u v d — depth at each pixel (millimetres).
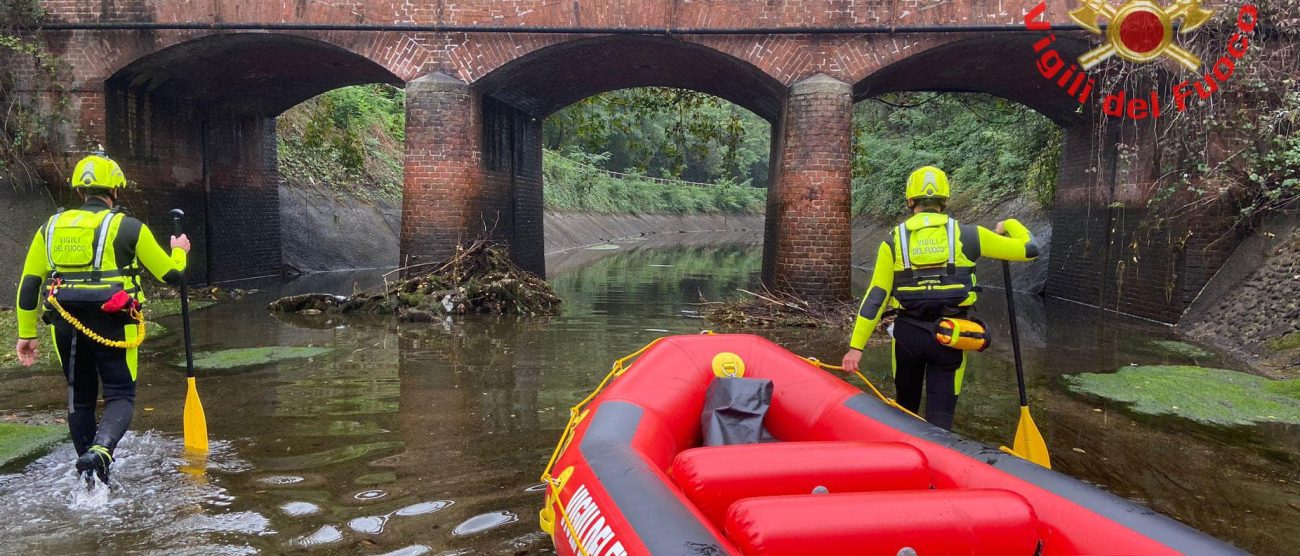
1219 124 9477
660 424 3270
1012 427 5145
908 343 3844
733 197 56688
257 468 4094
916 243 3807
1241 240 9820
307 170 19641
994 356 7793
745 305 10820
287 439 4625
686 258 23828
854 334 3963
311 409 5328
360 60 11602
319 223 18656
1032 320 10734
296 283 14688
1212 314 9383
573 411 3717
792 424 3627
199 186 13438
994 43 10492
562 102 14969
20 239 10281
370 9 10750
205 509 3516
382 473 4035
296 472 4035
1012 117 18797
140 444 4480
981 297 14188
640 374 3652
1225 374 6891
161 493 3709
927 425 3117
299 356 7285
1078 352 8062
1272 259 9062
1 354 6926
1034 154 18406
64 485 3807
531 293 10930
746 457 2490
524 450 4449
